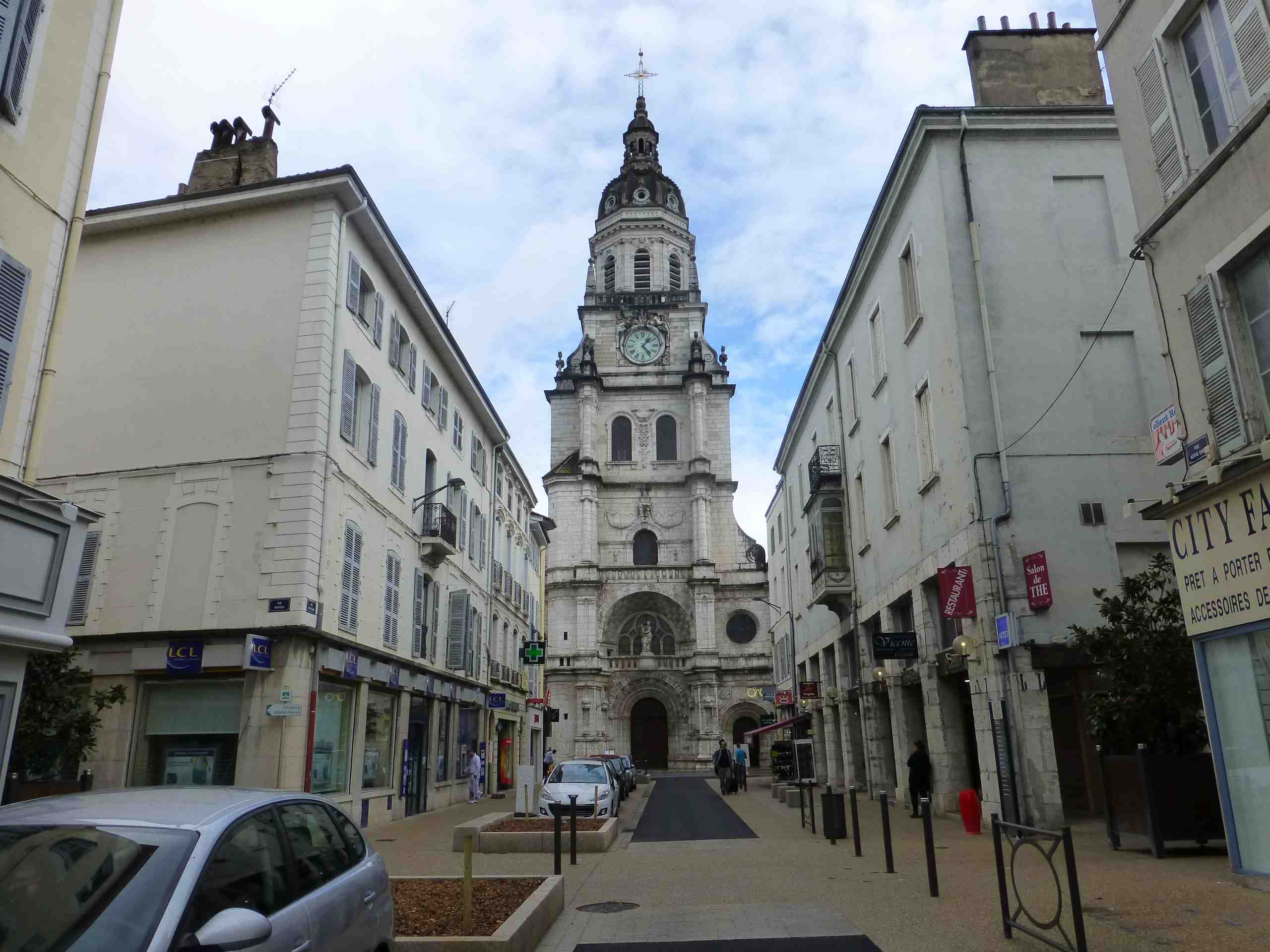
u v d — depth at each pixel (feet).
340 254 64.23
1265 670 29.58
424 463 82.33
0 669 27.76
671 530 203.00
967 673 57.47
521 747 134.82
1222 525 31.04
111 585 58.34
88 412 62.75
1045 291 56.85
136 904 12.17
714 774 170.30
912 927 26.96
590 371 211.41
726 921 29.17
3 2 29.19
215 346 62.28
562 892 32.37
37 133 31.60
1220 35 32.09
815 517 92.94
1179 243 34.37
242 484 58.80
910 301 68.33
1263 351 30.53
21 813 14.39
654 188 238.89
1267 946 22.61
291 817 16.94
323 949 15.19
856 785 91.30
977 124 59.67
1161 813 37.24
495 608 114.01
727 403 211.00
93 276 65.87
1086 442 54.13
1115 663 40.32
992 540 52.54
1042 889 22.93
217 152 70.59
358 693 64.75
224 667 54.75
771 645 192.13
